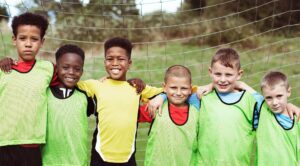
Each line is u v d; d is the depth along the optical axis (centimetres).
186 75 427
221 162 415
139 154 645
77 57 419
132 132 425
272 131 417
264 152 417
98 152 420
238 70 429
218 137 418
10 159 402
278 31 1164
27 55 414
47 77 415
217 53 430
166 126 424
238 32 1223
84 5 1202
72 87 423
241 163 420
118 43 436
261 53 1140
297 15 1149
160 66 1159
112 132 420
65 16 1122
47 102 413
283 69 1038
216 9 1281
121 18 1287
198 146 429
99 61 1020
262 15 1175
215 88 433
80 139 415
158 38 1313
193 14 1320
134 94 432
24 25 417
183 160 424
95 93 429
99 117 423
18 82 406
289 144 415
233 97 427
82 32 1170
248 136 424
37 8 945
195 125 428
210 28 1285
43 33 430
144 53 1240
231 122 419
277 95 410
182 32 1310
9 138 399
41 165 408
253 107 425
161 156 423
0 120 402
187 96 430
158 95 434
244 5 1206
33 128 401
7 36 909
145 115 433
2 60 413
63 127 411
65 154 411
